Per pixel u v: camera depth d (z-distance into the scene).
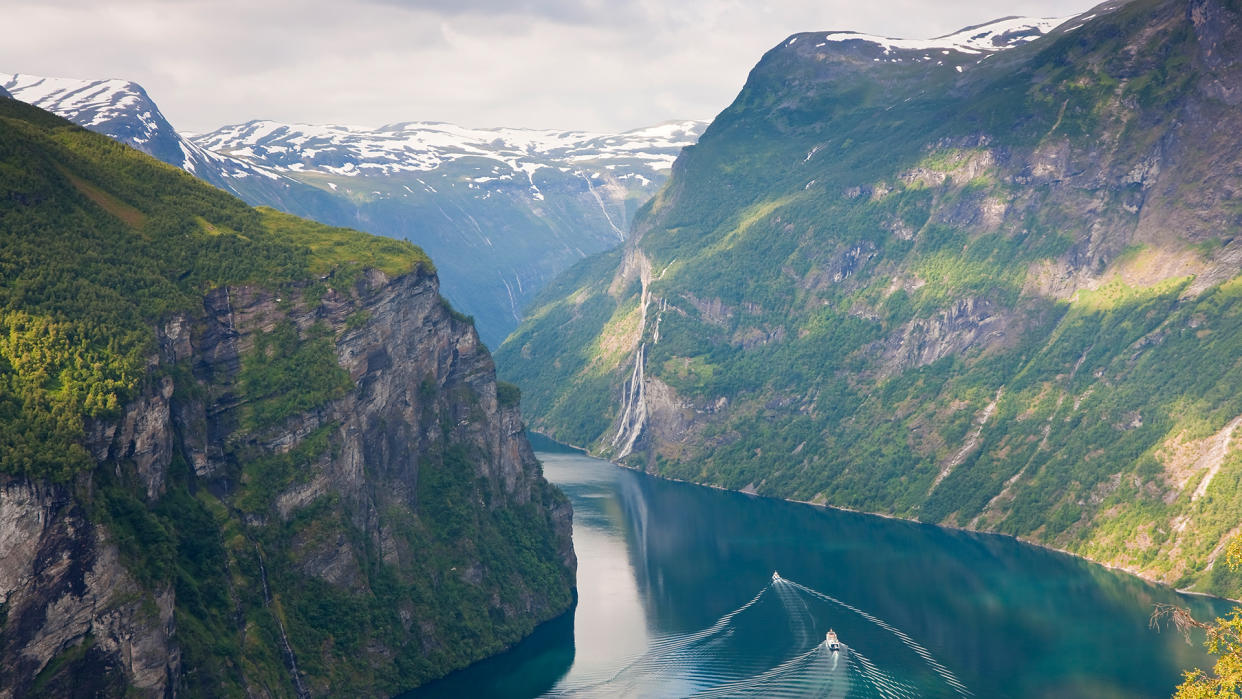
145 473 178.25
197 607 177.88
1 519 150.12
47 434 160.62
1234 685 112.31
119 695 157.00
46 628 152.50
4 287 183.75
